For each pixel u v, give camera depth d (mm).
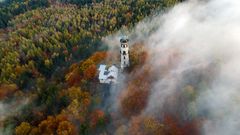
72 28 170250
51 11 199125
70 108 95875
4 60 142750
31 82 126500
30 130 95750
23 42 157750
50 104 103312
